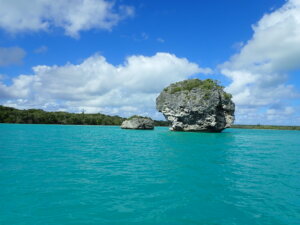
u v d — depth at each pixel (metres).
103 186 9.58
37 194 8.41
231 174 12.14
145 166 13.98
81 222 6.25
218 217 6.76
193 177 11.33
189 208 7.39
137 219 6.51
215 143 29.50
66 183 9.91
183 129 56.69
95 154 18.95
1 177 10.65
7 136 34.12
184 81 61.34
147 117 78.50
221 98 52.88
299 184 10.38
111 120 140.25
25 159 15.54
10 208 7.11
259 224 6.36
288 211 7.28
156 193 8.79
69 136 38.78
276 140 41.28
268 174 12.34
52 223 6.15
